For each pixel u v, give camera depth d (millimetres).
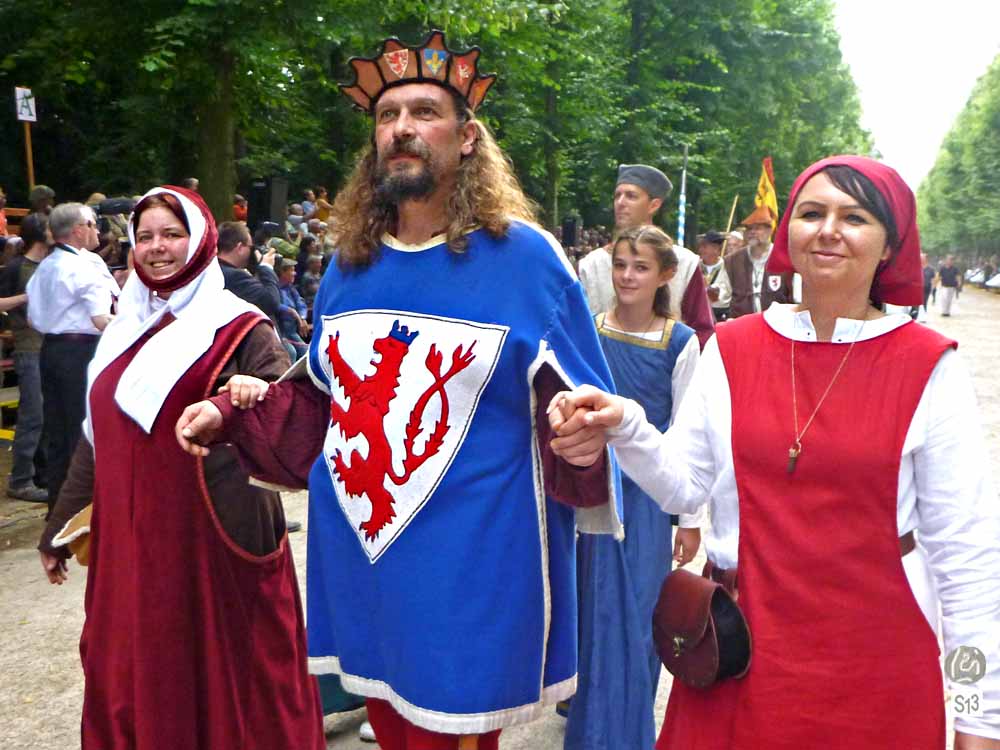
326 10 10070
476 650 1796
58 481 5375
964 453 1563
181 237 2500
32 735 3234
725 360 1754
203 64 10336
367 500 1894
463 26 10969
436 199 1917
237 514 2418
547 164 19438
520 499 1846
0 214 9172
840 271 1617
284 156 17516
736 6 22875
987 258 65000
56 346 5230
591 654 2652
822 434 1603
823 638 1584
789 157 31031
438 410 1831
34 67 13016
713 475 1801
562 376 1798
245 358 2484
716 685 1679
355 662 1953
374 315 1914
